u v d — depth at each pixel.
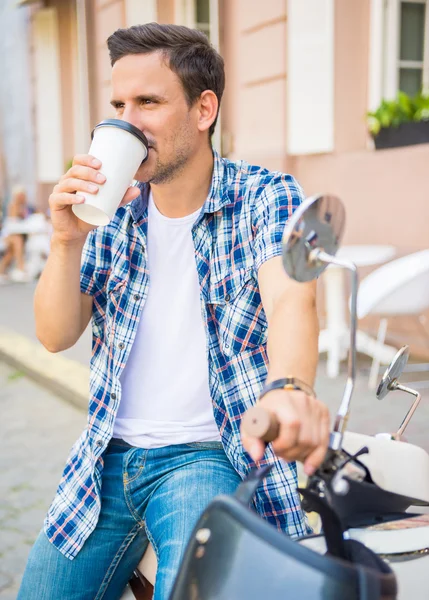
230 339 1.42
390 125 5.63
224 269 1.43
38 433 4.56
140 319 1.48
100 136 1.28
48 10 12.40
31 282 11.20
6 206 14.36
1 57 14.52
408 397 4.43
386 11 6.01
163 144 1.36
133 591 1.58
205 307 1.43
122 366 1.47
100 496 1.49
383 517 1.06
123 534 1.50
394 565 1.00
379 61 6.05
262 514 1.40
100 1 9.23
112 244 1.51
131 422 1.50
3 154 14.87
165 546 1.32
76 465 1.53
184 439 1.47
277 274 1.29
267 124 6.75
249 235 1.42
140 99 1.35
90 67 9.55
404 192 5.46
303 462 0.93
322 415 0.93
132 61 1.35
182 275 1.46
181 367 1.47
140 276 1.48
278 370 1.11
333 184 6.13
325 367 5.20
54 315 1.47
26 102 13.62
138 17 8.47
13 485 3.76
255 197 1.43
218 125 7.28
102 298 1.56
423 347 5.34
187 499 1.37
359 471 0.98
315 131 6.25
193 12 8.09
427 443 3.66
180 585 0.93
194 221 1.45
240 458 1.41
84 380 5.29
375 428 3.91
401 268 4.37
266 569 0.84
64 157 12.66
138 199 1.50
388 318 5.63
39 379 5.71
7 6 13.95
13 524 3.32
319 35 6.09
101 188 1.26
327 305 5.08
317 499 0.93
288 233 0.87
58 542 1.48
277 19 6.46
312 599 0.81
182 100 1.36
